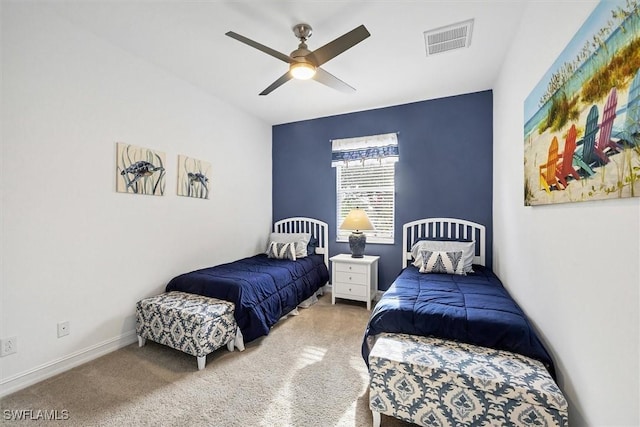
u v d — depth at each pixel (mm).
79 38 2094
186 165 2986
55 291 1972
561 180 1320
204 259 3229
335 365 2109
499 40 2260
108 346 2283
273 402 1701
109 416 1572
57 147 1972
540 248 1651
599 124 1015
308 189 4254
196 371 2021
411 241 3594
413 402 1423
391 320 1830
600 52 1003
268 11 1938
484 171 3273
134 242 2484
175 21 2043
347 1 1842
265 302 2594
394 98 3461
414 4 1869
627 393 895
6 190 1739
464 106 3344
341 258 3549
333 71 2777
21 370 1813
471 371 1355
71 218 2053
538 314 1696
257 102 3596
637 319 850
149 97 2605
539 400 1212
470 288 2303
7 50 1733
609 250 986
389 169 3781
